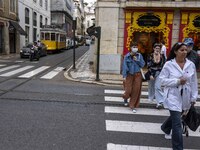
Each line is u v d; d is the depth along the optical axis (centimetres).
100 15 1546
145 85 1208
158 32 1588
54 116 672
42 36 3609
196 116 470
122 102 855
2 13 3030
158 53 786
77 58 2873
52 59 2669
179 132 445
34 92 970
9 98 855
